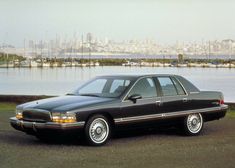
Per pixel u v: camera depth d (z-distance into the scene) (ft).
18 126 36.40
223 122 50.34
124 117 36.94
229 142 37.50
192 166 28.84
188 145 36.01
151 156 31.76
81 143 36.63
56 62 557.74
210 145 36.06
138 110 37.68
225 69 479.41
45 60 579.07
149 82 39.17
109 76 40.70
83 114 34.91
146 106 38.14
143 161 30.17
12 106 70.03
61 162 29.73
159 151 33.55
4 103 74.18
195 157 31.50
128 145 35.91
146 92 38.58
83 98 37.24
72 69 465.06
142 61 592.19
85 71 401.08
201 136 40.60
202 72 380.17
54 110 34.71
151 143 36.83
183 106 40.34
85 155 31.99
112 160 30.45
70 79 270.05
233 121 51.26
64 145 35.76
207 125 47.85
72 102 36.11
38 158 30.89
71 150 33.76
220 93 43.42
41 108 35.40
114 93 37.96
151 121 38.50
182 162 29.94
